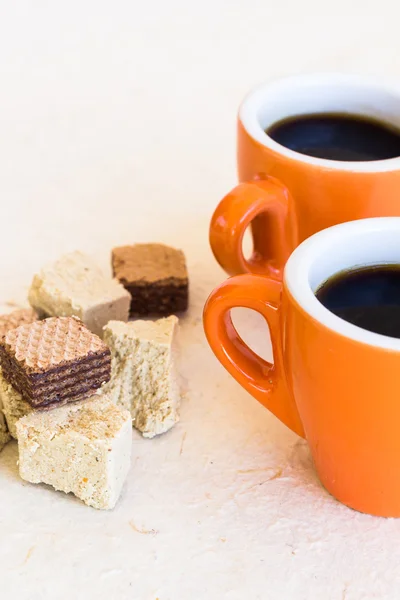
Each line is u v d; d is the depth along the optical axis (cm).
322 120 43
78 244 47
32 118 57
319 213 40
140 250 44
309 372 34
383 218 36
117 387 39
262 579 35
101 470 36
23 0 74
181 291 43
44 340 37
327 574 35
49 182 51
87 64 64
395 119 43
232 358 37
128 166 53
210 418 40
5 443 39
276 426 39
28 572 35
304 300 34
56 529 36
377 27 69
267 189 40
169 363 39
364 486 36
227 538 36
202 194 51
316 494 37
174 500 37
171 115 57
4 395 38
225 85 61
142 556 36
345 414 34
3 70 63
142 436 39
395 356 33
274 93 43
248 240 47
